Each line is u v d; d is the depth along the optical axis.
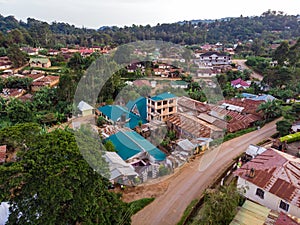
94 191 8.08
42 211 7.12
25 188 7.31
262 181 12.09
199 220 10.07
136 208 12.01
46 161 7.75
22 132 12.48
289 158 13.90
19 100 29.23
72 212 7.43
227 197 10.13
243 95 33.34
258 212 9.91
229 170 15.67
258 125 23.70
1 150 12.44
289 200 10.77
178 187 13.80
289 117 22.23
